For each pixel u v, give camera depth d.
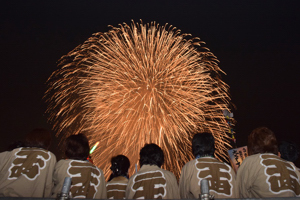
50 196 3.47
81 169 3.55
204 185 2.57
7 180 3.28
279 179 3.30
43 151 3.56
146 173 3.54
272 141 3.61
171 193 3.47
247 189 3.48
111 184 4.13
